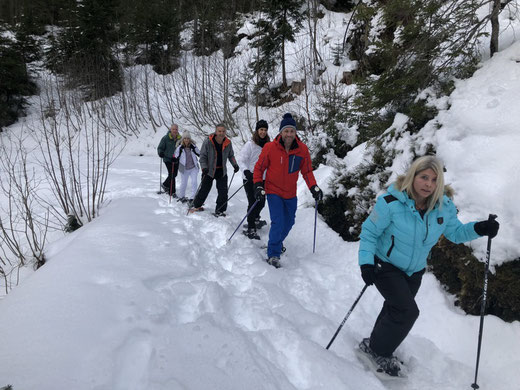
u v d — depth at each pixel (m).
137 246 3.71
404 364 2.52
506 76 3.94
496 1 4.56
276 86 16.05
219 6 19.72
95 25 19.52
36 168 10.03
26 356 1.90
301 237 4.75
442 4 4.96
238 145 13.01
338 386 2.11
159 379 1.89
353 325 2.96
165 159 6.89
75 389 1.71
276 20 15.44
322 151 6.95
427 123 4.22
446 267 3.23
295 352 2.37
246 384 1.96
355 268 3.88
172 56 20.64
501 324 2.70
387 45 5.60
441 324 2.90
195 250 3.94
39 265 4.47
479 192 3.16
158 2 21.22
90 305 2.41
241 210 6.29
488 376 2.38
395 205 2.17
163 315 2.51
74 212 5.77
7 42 20.67
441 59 4.98
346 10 19.20
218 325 2.48
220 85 15.79
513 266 2.78
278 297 3.08
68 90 17.20
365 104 6.09
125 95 18.94
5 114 18.34
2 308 2.41
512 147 3.25
